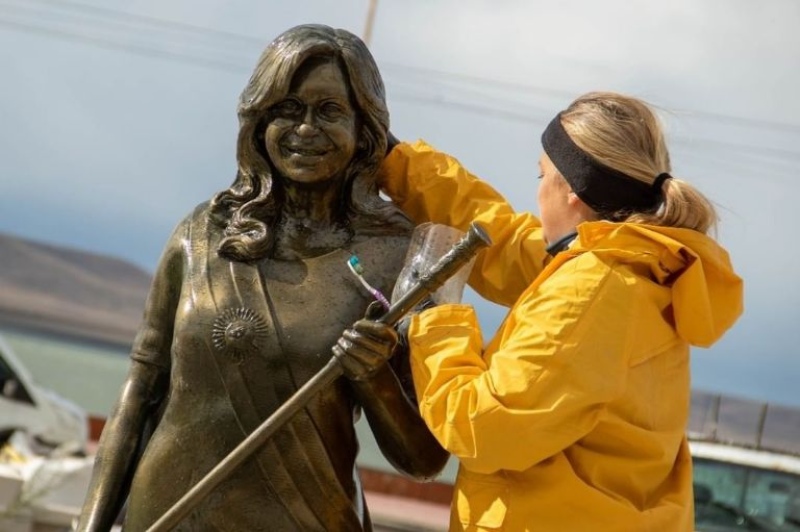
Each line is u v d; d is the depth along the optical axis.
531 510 5.79
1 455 15.20
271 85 6.09
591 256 5.82
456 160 6.89
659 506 5.90
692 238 5.83
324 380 5.75
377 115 6.24
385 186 6.80
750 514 16.23
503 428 5.60
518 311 5.87
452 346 5.81
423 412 5.79
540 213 6.38
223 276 6.15
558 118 6.29
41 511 12.41
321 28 6.20
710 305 5.93
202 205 6.44
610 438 5.83
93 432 26.70
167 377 6.36
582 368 5.64
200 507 6.00
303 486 6.00
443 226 6.14
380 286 6.18
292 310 6.09
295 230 6.27
